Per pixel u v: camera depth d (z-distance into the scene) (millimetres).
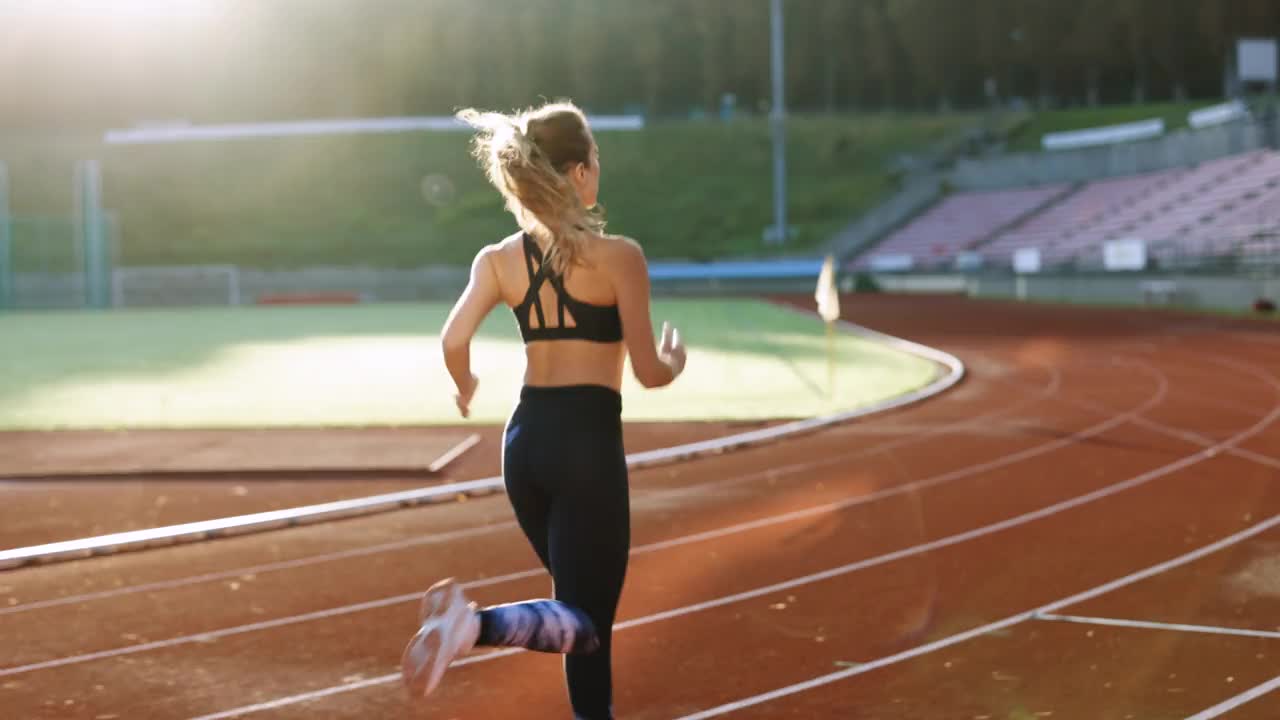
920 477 7871
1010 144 61000
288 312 37125
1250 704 3539
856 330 23672
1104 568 5336
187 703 3623
